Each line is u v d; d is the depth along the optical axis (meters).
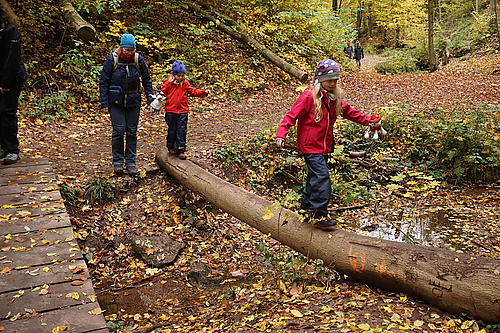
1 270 3.66
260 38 15.50
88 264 5.15
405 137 8.74
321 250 4.27
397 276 3.67
